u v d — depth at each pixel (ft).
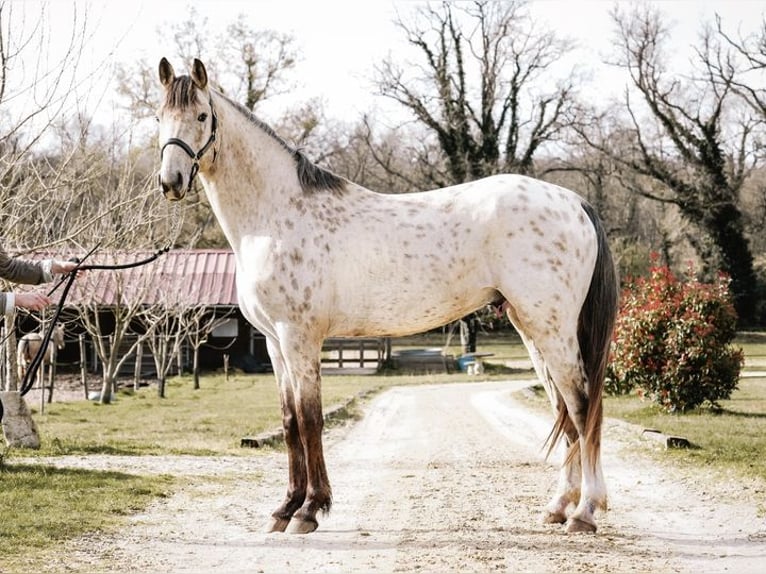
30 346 60.95
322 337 20.16
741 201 155.84
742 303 152.15
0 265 18.63
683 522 20.67
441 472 30.27
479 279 19.80
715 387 52.60
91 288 67.00
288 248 19.88
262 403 66.90
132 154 62.54
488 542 18.52
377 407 65.41
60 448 35.09
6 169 31.53
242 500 24.08
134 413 57.67
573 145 148.25
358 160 166.91
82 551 17.70
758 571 15.93
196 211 122.93
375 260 19.77
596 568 16.20
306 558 17.31
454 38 137.90
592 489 19.35
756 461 29.17
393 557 17.30
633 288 59.16
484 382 100.78
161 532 19.69
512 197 19.66
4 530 18.97
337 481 28.45
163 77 20.08
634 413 53.47
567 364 19.42
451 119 138.92
